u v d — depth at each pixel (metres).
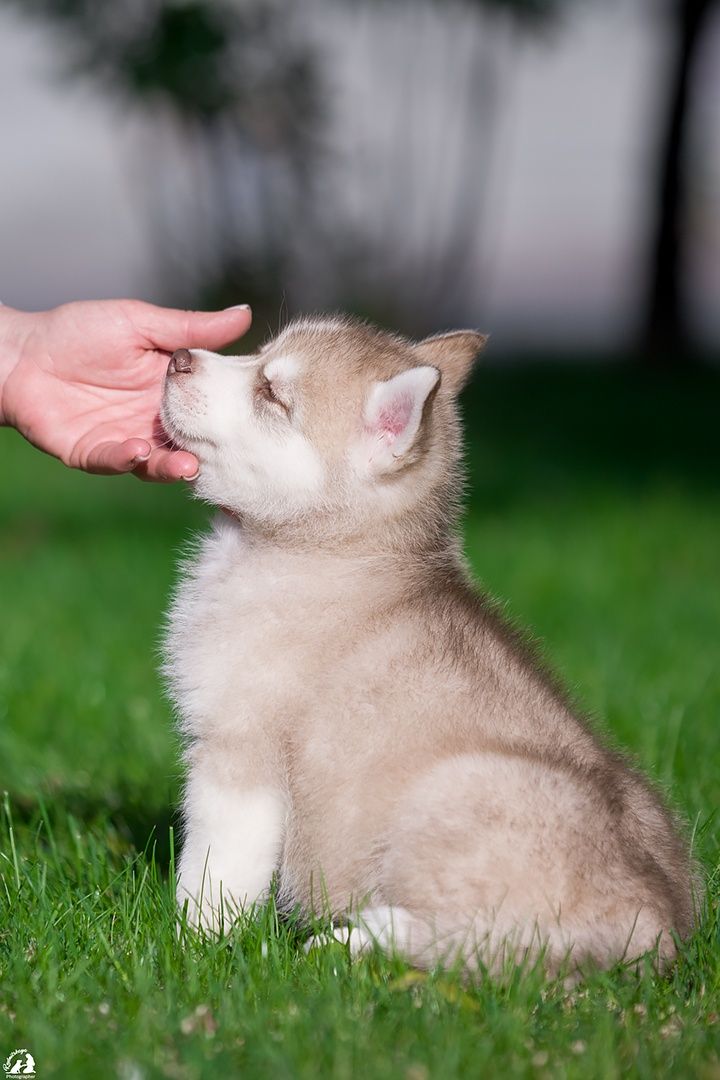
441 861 3.86
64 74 19.48
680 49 25.16
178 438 4.82
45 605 9.61
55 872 4.83
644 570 10.87
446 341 5.21
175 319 5.23
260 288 21.94
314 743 4.21
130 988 3.81
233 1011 3.59
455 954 3.82
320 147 21.80
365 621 4.39
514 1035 3.47
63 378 5.23
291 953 4.08
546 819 3.82
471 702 4.11
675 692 7.08
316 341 4.91
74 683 7.62
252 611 4.48
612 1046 3.43
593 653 8.02
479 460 16.64
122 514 14.12
